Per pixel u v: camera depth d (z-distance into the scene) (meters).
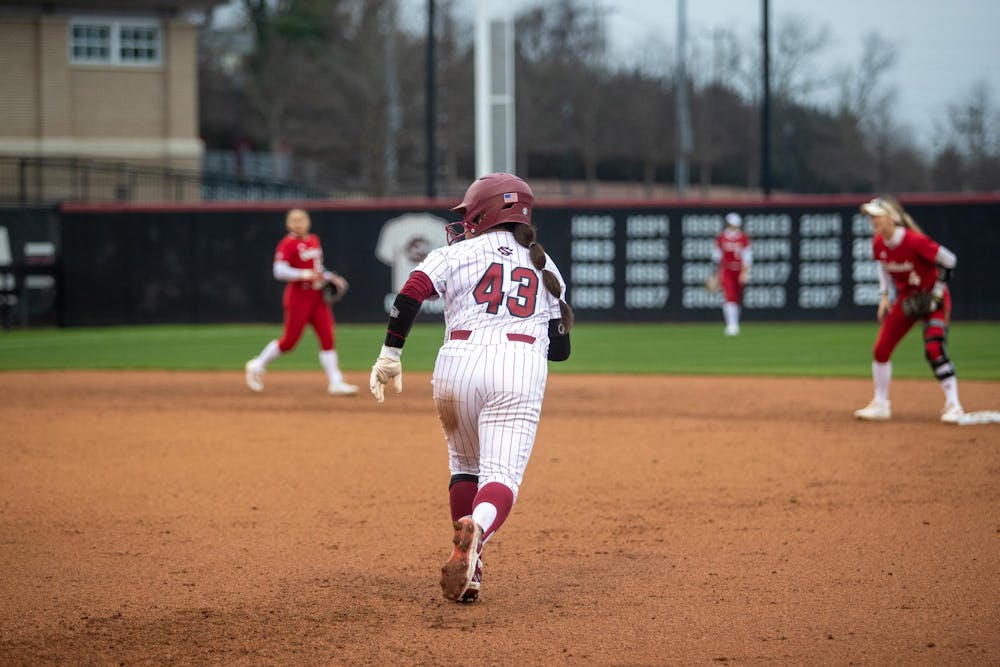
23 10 141.38
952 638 17.28
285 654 16.73
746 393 49.53
